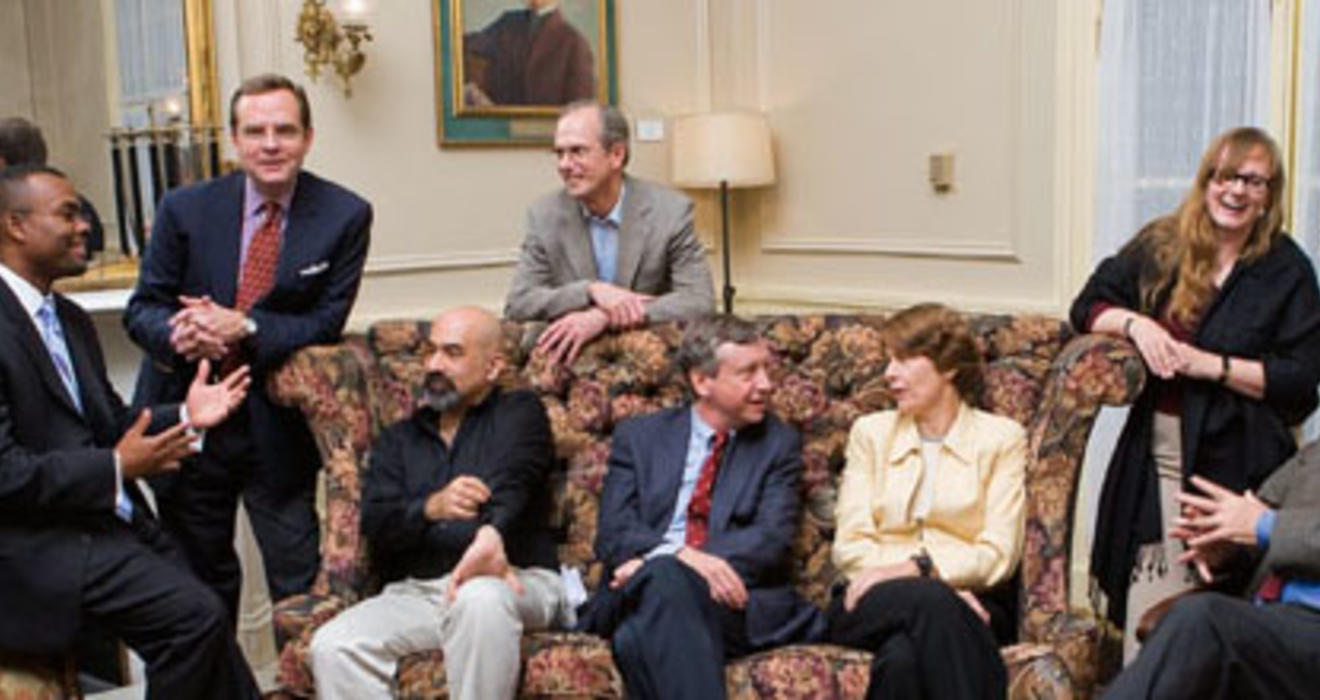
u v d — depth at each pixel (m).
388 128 4.27
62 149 4.92
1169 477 2.71
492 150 4.55
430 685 2.42
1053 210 4.00
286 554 2.84
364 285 4.26
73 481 2.34
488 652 2.35
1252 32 3.43
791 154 4.98
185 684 2.42
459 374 2.64
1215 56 3.53
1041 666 2.26
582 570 2.80
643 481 2.68
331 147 4.13
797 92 4.91
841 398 2.86
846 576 2.58
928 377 2.55
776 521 2.58
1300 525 2.25
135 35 4.32
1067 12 3.88
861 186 4.70
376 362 2.92
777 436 2.67
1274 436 2.58
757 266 5.20
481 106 4.48
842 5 4.68
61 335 2.60
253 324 2.69
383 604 2.51
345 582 2.63
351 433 2.75
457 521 2.55
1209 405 2.61
